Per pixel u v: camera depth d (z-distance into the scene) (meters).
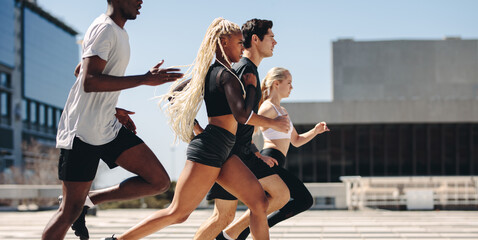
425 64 34.66
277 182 4.47
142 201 19.31
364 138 27.41
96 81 3.47
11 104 61.53
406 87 34.56
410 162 27.48
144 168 3.78
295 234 7.35
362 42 34.88
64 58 80.81
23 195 15.99
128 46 3.76
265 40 4.36
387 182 15.98
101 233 7.71
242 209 15.05
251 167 4.40
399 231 7.80
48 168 38.16
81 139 3.62
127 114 3.96
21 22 65.88
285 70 5.12
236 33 3.87
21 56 65.00
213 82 3.76
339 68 34.81
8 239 6.92
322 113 27.12
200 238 4.49
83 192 3.69
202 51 3.82
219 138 3.71
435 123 27.58
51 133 73.25
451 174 27.45
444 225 8.89
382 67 34.69
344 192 15.87
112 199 3.88
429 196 15.28
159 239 6.82
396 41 34.72
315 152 27.33
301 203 4.59
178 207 3.72
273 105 5.01
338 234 7.36
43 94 70.94
